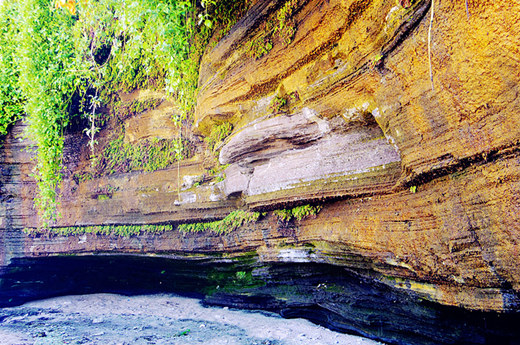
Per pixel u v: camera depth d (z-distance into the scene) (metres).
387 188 6.16
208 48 9.77
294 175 7.78
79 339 7.48
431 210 5.20
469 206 4.54
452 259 4.86
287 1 7.32
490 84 3.88
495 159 4.11
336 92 6.85
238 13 8.81
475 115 4.17
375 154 6.55
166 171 11.34
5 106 12.32
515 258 4.02
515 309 4.41
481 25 3.77
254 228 9.05
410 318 6.18
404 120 5.34
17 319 10.02
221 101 9.30
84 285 14.00
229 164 9.49
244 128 8.84
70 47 11.29
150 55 9.95
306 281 8.29
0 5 11.60
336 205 7.34
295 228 8.20
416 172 5.23
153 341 7.24
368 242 6.47
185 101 10.12
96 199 12.41
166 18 8.25
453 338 5.54
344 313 7.22
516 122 3.72
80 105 12.34
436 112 4.73
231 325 8.25
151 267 12.60
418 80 4.94
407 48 5.00
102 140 12.59
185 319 9.07
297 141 7.96
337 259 7.32
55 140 11.60
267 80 8.23
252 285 9.59
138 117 12.12
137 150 11.95
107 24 11.03
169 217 10.90
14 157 13.17
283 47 7.70
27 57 10.89
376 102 6.03
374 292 6.81
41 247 13.03
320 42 6.94
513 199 3.92
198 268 11.14
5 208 13.13
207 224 10.31
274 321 8.34
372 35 5.70
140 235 11.59
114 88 12.44
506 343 5.19
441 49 4.39
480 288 4.70
